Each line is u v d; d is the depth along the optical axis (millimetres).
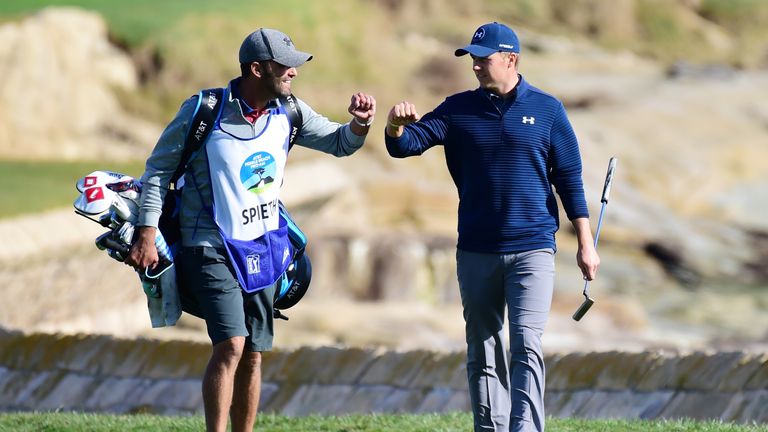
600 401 29797
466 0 197000
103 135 127250
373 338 70812
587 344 75812
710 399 29109
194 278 19766
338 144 20734
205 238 19719
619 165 143375
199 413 31469
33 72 123188
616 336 80188
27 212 59094
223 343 19609
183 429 25672
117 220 19625
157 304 20000
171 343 32688
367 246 92000
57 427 26094
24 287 53781
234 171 19656
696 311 105375
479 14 199875
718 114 161125
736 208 140875
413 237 96375
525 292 20828
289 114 20172
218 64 138750
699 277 118812
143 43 136500
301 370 31641
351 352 31609
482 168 20969
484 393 21438
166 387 32344
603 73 184250
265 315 20406
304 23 154000
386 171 127125
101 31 135250
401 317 76250
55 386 32812
